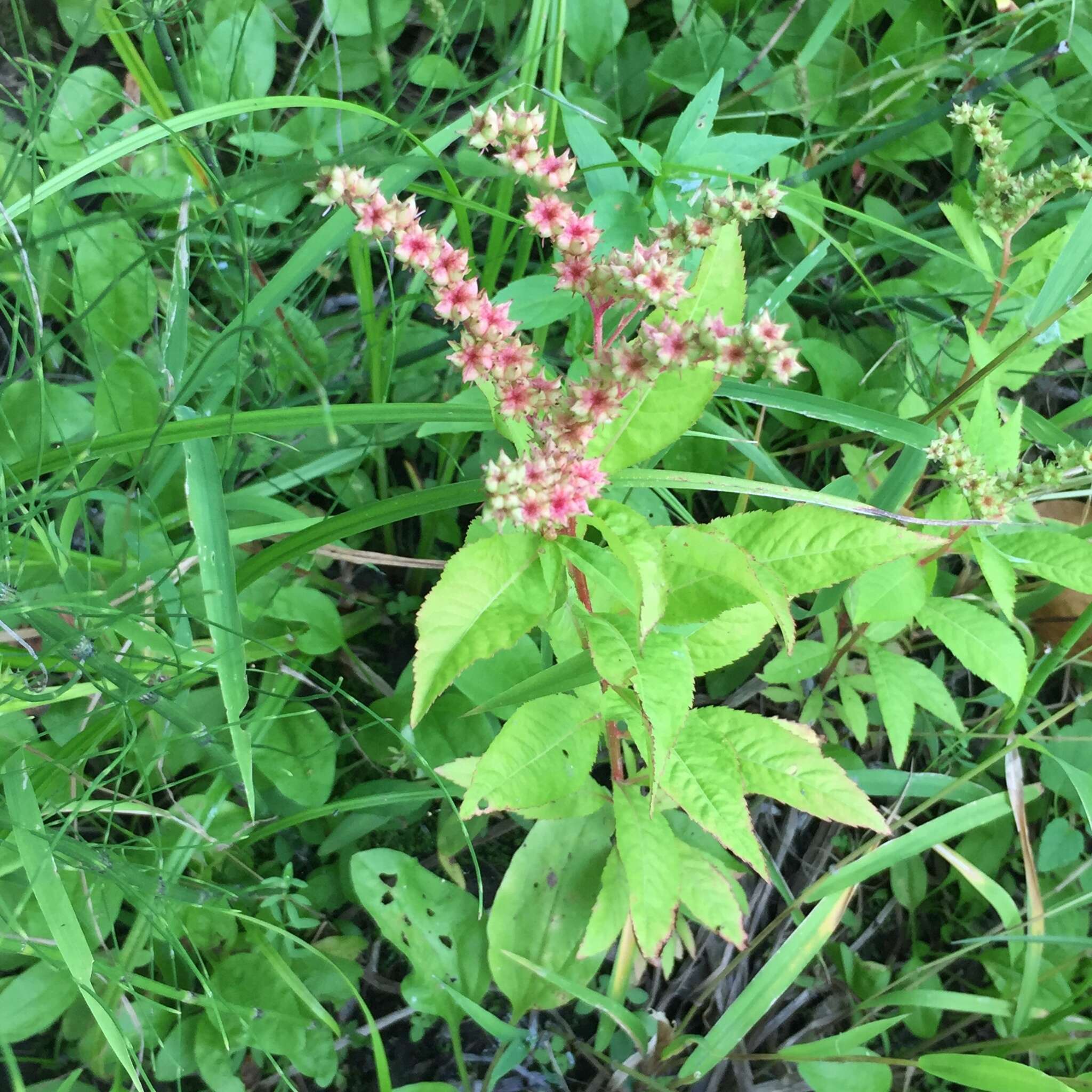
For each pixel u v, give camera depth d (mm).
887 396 328
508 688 275
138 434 228
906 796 318
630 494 297
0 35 330
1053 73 377
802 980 316
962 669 355
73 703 270
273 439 294
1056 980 304
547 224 193
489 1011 305
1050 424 302
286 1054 265
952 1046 320
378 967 305
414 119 273
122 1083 271
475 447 339
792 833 331
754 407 346
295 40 338
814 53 333
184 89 271
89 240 282
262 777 290
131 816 282
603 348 201
